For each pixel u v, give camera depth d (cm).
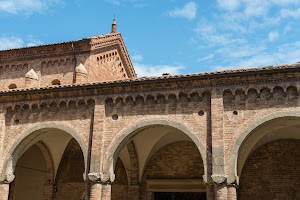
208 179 1923
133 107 2169
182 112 2066
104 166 2134
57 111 2330
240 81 1981
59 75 3206
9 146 2373
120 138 2141
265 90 1942
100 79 3259
